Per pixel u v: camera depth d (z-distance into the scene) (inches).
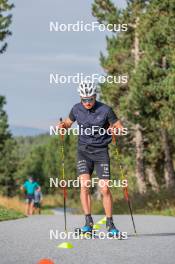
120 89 3353.8
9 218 1317.7
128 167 3720.5
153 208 2252.7
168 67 2511.1
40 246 692.7
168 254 631.8
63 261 578.9
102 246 698.8
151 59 2384.4
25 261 573.9
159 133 3415.4
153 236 824.9
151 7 2443.4
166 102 2400.3
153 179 3814.0
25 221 1134.4
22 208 2726.4
